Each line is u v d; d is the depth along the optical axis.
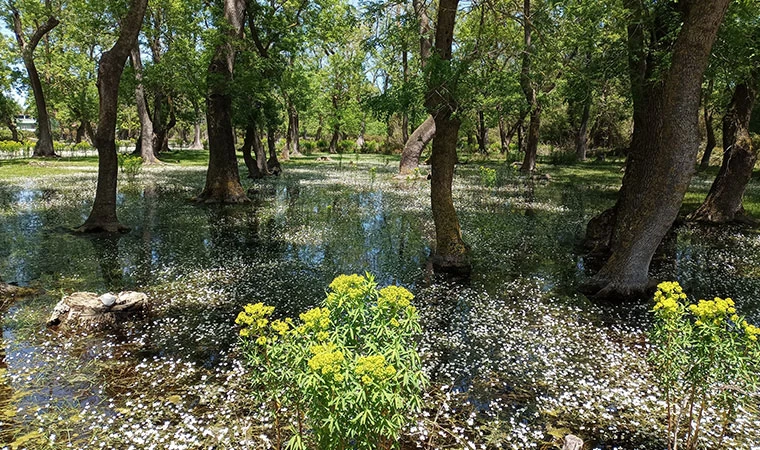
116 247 9.59
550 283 7.71
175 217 13.12
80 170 25.42
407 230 11.82
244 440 3.50
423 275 8.04
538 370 4.76
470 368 4.78
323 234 11.27
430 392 4.29
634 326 5.95
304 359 2.64
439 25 7.46
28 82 34.16
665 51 7.91
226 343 5.26
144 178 23.09
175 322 5.85
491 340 5.46
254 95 19.09
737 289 7.45
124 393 4.15
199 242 10.23
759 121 22.23
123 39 10.25
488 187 21.45
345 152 54.81
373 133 66.38
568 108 42.66
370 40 8.98
